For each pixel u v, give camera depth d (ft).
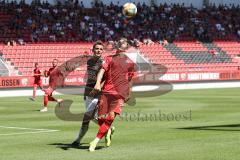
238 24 409.49
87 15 362.94
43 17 341.82
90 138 90.94
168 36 374.02
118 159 67.77
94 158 68.69
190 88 304.91
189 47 365.61
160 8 393.29
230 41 390.83
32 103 193.47
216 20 404.36
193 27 389.39
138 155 70.85
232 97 215.92
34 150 76.64
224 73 322.14
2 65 274.36
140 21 374.84
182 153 72.08
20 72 294.66
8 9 334.44
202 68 355.77
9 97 237.04
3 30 322.14
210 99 203.31
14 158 69.26
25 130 105.19
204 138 88.48
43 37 330.75
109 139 78.89
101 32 353.92
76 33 344.28
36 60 305.73
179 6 402.93
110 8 376.27
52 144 83.41
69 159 68.03
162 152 73.26
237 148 76.23
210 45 374.43
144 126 110.42
